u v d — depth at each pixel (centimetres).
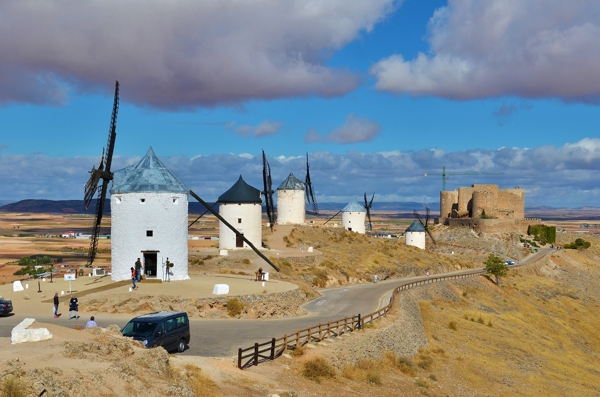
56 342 2278
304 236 10769
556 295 10481
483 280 9950
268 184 9794
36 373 1794
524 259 13775
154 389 2084
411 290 7556
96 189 5484
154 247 5294
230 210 8519
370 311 5388
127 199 5291
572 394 4716
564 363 5938
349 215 13112
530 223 17700
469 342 5800
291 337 3731
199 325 4056
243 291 4897
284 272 7444
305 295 6119
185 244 5531
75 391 1822
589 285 12350
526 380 4844
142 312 4250
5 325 3506
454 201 18438
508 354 5675
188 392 2214
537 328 7750
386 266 9650
